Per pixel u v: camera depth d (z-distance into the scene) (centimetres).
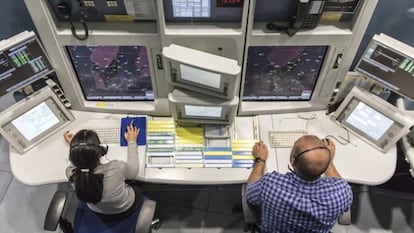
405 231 243
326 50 173
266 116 209
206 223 247
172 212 251
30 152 192
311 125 205
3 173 266
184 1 147
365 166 189
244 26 151
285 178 156
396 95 206
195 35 154
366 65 177
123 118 203
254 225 194
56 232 241
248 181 181
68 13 156
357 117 194
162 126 202
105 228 187
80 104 204
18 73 167
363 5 150
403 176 247
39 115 187
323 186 152
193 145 195
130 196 187
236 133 201
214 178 186
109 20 164
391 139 186
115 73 188
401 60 162
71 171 166
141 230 176
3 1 180
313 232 160
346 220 176
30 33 162
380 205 253
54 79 200
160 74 181
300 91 202
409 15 186
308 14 153
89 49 173
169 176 186
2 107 246
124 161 181
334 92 198
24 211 250
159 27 153
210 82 161
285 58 178
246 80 193
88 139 161
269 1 154
